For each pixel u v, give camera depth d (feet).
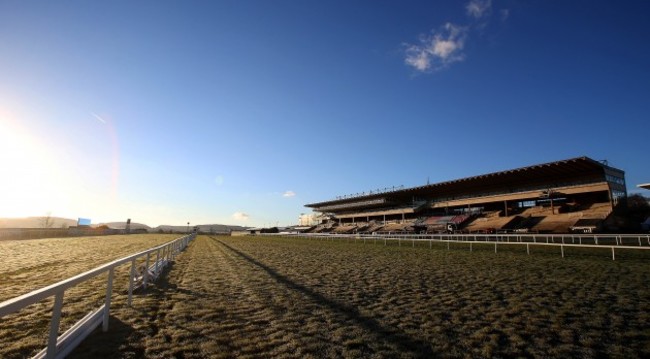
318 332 20.12
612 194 140.87
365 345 17.99
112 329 20.22
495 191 182.19
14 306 10.05
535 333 19.81
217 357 16.26
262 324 21.75
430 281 38.86
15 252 82.48
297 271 48.21
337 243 130.93
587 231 117.50
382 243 121.08
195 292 32.27
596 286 34.58
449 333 19.95
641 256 63.52
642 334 19.58
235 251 89.92
